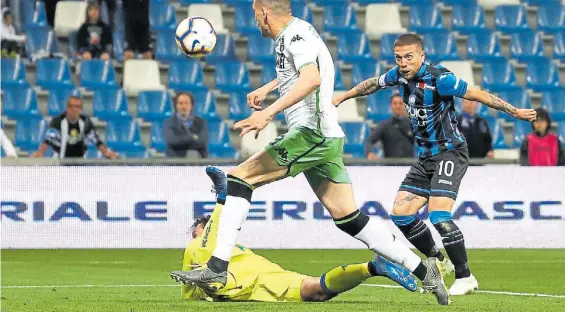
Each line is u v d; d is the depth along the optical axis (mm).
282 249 50531
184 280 22609
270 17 22781
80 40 69438
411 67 28172
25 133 64750
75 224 50031
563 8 79812
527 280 35156
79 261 43844
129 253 47938
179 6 75375
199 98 68625
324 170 23469
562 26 79375
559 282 34281
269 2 22703
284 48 22578
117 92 67438
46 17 72875
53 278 35438
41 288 31047
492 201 51406
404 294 28312
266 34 23188
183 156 53250
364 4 77938
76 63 70250
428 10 77375
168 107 67688
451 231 28297
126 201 50219
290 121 23016
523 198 51562
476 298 27203
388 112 70125
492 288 31812
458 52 76312
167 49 72750
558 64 76312
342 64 72438
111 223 50156
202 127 53562
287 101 21516
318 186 23734
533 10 79688
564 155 52781
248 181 23031
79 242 50062
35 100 66688
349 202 23531
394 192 51000
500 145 68750
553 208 51688
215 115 68250
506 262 43750
